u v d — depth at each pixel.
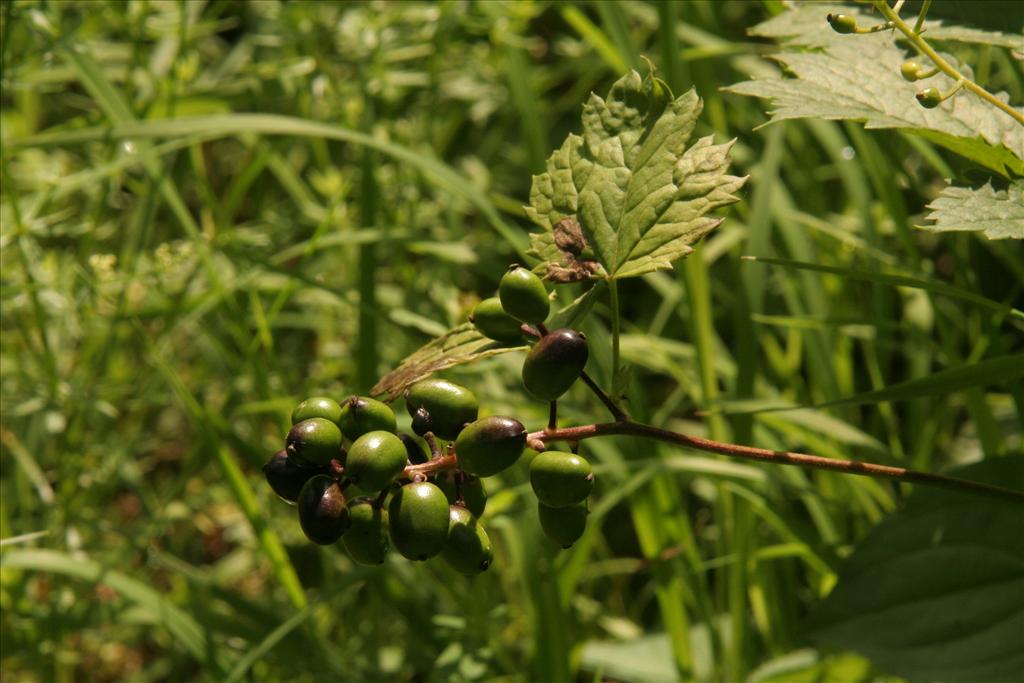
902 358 4.84
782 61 2.73
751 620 4.12
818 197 4.72
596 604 4.17
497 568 4.15
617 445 3.82
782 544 4.01
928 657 3.05
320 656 3.67
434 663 3.75
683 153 2.33
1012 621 3.00
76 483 3.94
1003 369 2.64
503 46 4.55
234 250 4.11
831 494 3.97
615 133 2.40
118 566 3.95
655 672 3.88
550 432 2.16
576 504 2.08
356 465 1.91
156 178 3.96
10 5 3.82
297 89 4.82
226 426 3.87
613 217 2.33
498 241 5.00
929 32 2.73
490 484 3.80
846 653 3.55
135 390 4.45
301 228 5.07
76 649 4.33
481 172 5.05
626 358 4.19
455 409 2.11
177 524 4.54
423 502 1.92
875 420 4.45
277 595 4.23
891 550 3.20
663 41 3.87
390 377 2.35
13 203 3.77
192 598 4.06
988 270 4.56
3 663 4.10
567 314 2.30
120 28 4.79
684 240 2.24
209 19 4.88
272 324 4.57
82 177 3.96
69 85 6.15
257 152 5.02
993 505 3.11
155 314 4.27
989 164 2.54
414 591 3.78
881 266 4.21
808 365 4.31
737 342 3.75
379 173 4.51
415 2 4.66
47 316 4.19
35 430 4.23
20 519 4.12
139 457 4.87
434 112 5.18
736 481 3.50
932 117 2.58
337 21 4.60
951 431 4.43
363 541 1.97
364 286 3.92
